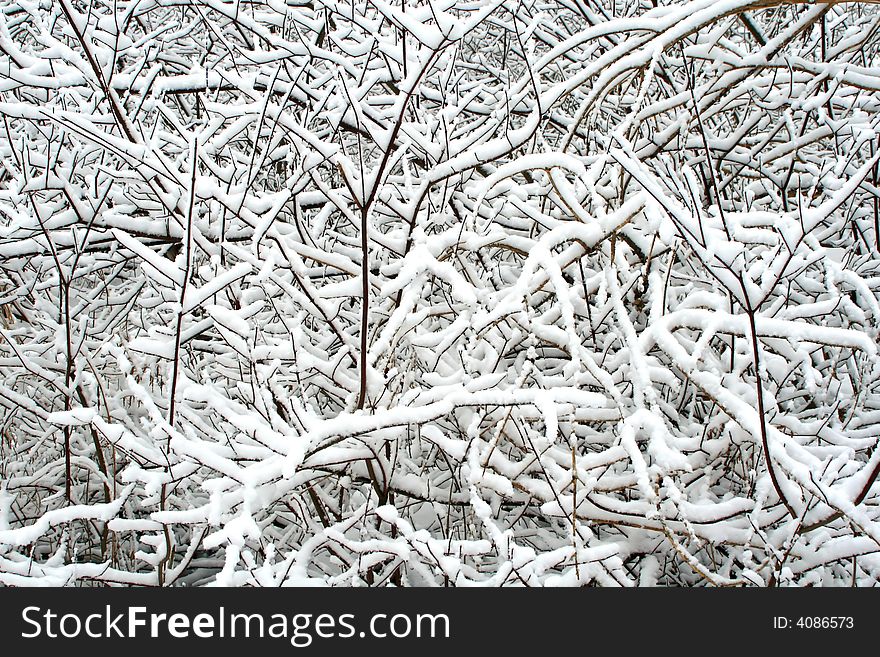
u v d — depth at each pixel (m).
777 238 2.07
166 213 2.83
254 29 2.60
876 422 2.59
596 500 2.14
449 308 2.62
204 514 1.75
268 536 2.75
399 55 2.38
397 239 2.51
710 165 2.11
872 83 2.62
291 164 2.71
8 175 3.14
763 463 2.22
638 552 2.47
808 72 2.80
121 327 3.25
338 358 2.34
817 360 2.71
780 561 1.86
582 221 2.29
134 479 1.87
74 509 1.92
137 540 2.98
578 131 3.20
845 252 2.85
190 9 3.39
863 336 1.90
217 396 2.00
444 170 2.31
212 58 3.26
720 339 2.65
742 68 2.80
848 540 1.99
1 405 3.04
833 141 2.96
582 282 2.48
